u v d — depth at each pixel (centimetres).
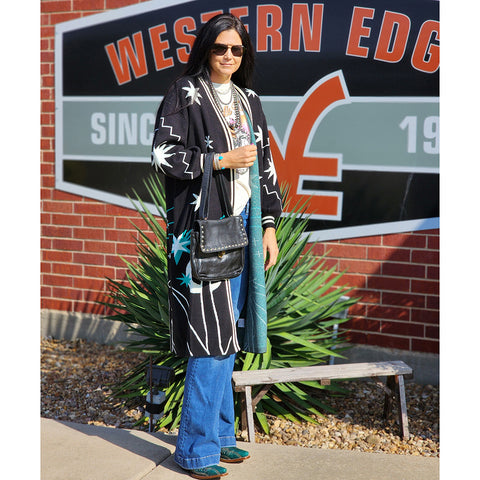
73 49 595
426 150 506
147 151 583
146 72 577
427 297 511
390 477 333
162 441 370
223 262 309
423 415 451
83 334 611
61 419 442
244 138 321
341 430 423
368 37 512
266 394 452
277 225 465
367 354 527
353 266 529
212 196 312
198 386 320
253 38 539
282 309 465
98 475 325
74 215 609
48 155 612
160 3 566
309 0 522
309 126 532
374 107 515
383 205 519
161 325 461
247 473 334
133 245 593
